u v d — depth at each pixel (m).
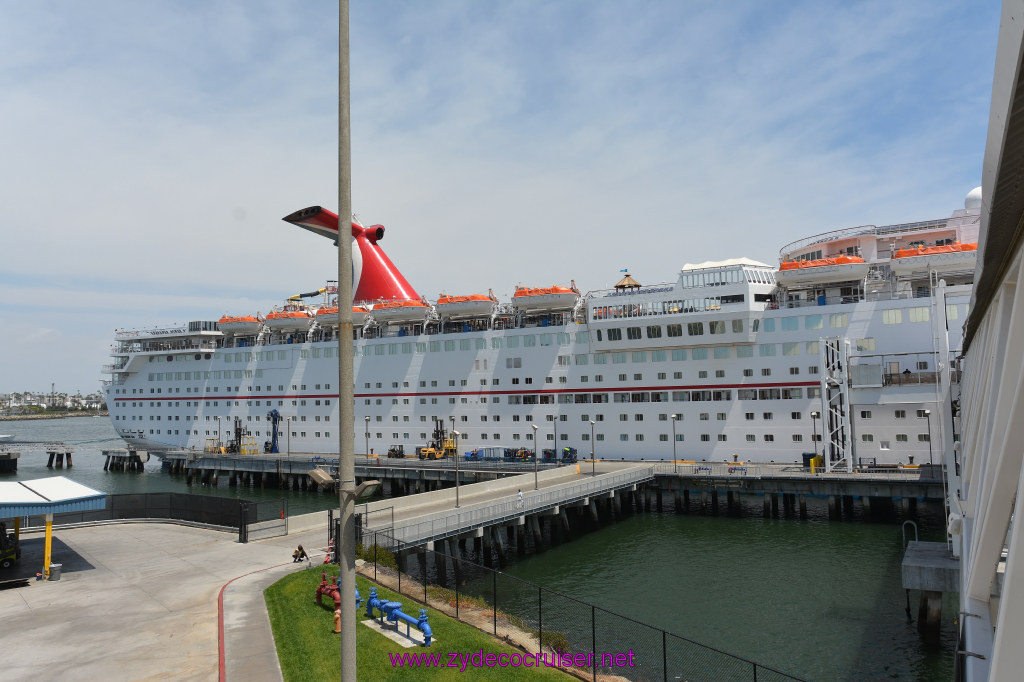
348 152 10.08
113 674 17.41
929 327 52.09
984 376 17.09
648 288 63.91
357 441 76.88
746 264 61.09
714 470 54.62
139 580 26.44
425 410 72.81
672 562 39.69
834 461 53.84
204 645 19.31
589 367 65.06
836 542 43.00
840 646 26.47
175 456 85.81
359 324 78.88
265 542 33.12
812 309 56.19
